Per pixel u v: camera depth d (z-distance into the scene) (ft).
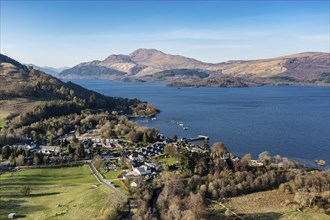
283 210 425.28
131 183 459.73
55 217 365.81
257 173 523.70
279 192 482.28
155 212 391.24
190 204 406.62
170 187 435.94
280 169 563.89
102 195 420.36
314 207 429.38
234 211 422.82
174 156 618.44
